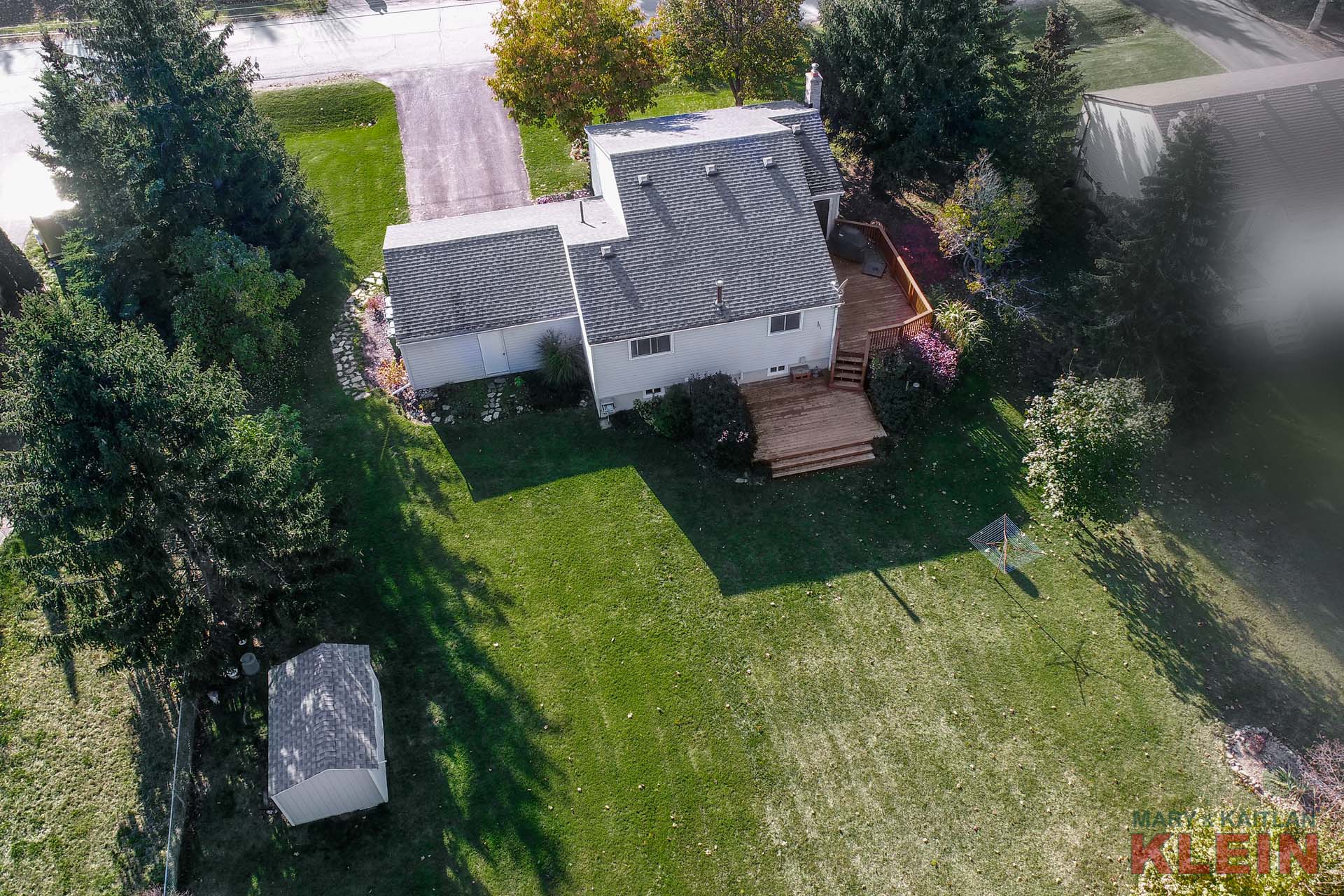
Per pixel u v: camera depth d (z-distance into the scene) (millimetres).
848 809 20438
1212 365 28078
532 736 21734
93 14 28547
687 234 28438
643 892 19250
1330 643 23422
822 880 19391
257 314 29641
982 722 21906
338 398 30219
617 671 22953
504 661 23156
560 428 29094
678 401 28078
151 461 19016
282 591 21906
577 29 34438
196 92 29656
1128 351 28250
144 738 21484
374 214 38188
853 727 21844
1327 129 32719
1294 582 24844
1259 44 47156
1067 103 35125
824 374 30188
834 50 36281
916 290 30391
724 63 39125
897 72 34000
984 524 26453
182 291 30484
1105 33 49812
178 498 19844
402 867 19562
